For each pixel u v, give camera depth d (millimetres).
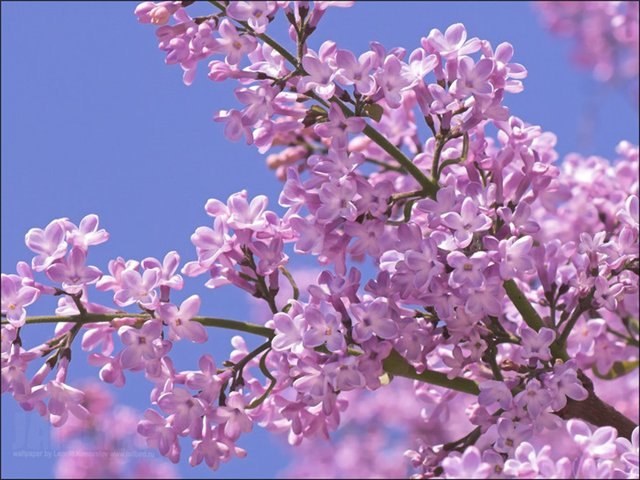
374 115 7668
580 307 8117
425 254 7430
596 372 9641
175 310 7438
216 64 7730
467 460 6500
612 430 6742
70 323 7562
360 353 7652
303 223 7633
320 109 7836
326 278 7684
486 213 7668
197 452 7590
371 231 7633
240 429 7641
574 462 6668
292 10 7691
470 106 7812
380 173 9562
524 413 7363
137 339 7379
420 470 8367
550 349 8109
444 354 7980
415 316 7832
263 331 7699
